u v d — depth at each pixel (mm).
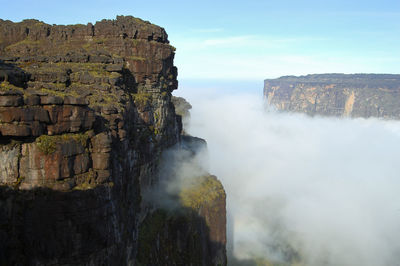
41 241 25703
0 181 25344
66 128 27000
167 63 64625
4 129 24297
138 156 47656
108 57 52875
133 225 40562
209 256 65125
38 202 25469
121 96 41656
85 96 36688
